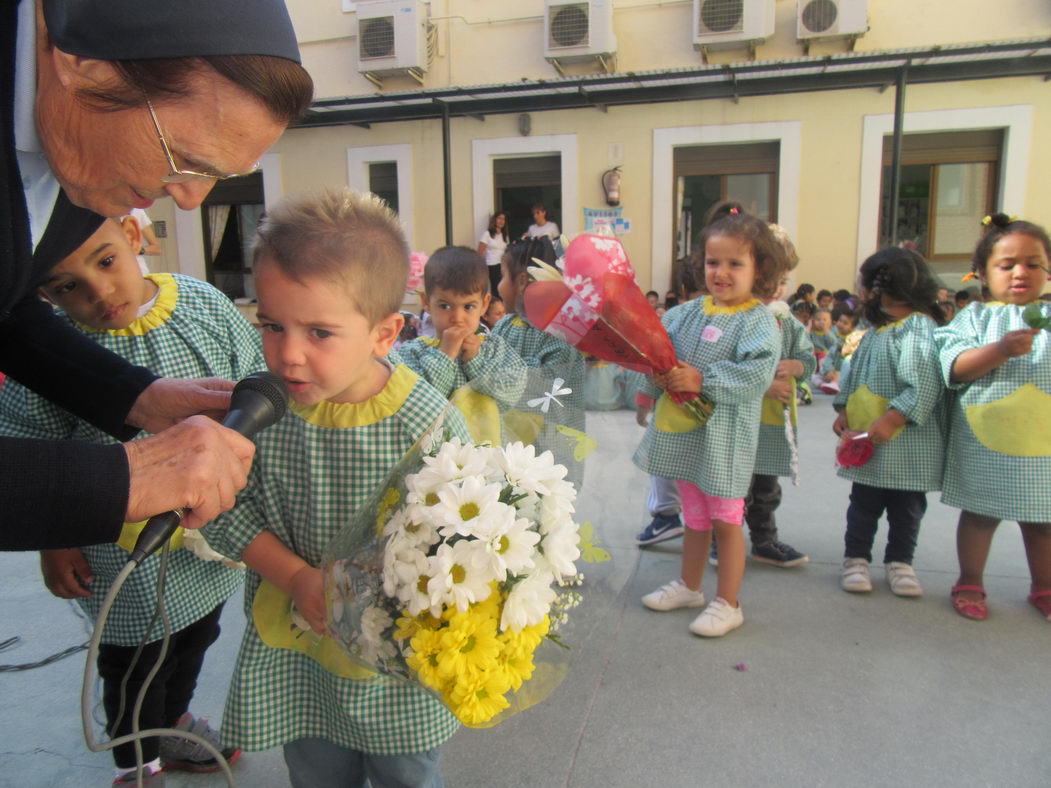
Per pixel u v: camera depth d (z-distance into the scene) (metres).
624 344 2.36
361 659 1.16
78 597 1.75
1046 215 8.38
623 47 9.00
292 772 1.50
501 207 9.92
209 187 1.05
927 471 2.83
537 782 1.89
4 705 2.24
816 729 2.09
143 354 1.73
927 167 8.77
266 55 0.94
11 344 1.40
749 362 2.59
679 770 1.93
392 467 1.32
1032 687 2.29
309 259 1.16
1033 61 7.32
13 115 0.93
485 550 1.01
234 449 1.06
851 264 8.86
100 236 1.57
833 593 2.96
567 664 1.25
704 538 2.76
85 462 0.95
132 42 0.87
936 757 1.97
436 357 2.34
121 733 1.76
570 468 1.35
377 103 8.70
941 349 2.81
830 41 8.45
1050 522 2.59
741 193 9.22
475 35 9.39
